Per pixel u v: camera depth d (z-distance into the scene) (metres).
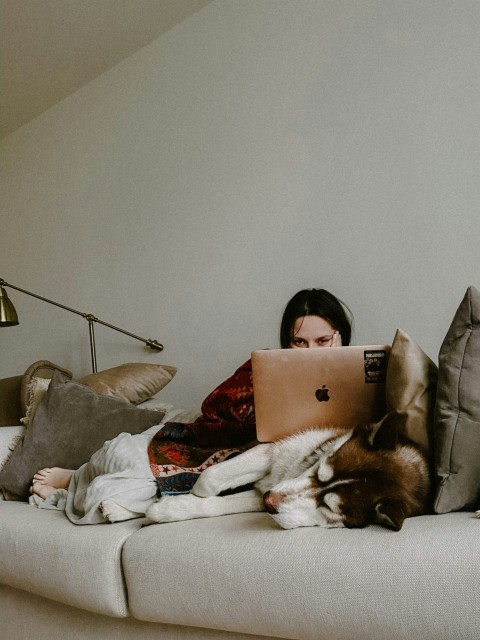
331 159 2.57
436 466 1.29
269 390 1.56
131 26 3.23
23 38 3.29
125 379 2.59
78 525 1.62
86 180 3.71
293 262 2.69
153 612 1.33
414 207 2.31
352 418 1.50
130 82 3.48
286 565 1.14
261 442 1.67
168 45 3.27
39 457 2.12
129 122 3.46
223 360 2.96
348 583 1.06
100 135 3.63
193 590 1.25
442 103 2.24
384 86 2.41
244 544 1.24
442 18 2.25
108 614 1.42
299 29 2.71
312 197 2.63
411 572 1.02
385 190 2.40
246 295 2.88
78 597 1.46
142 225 3.37
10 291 4.21
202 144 3.09
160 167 3.29
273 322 2.77
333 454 1.32
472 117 2.16
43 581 1.54
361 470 1.27
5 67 3.55
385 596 1.03
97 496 1.64
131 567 1.37
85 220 3.70
